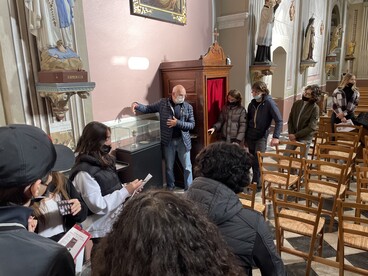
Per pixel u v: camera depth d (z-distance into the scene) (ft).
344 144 12.70
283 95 25.04
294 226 7.36
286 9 23.15
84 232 4.21
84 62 8.98
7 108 7.27
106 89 10.76
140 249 1.56
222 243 1.86
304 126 12.58
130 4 11.36
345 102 15.30
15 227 2.21
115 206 5.96
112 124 11.12
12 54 7.11
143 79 12.42
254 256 3.76
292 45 25.59
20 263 2.04
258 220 3.83
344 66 46.44
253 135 12.41
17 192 2.35
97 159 5.97
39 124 7.84
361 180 8.25
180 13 14.12
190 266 1.56
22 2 7.17
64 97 7.55
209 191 3.81
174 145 12.42
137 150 10.82
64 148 3.94
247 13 17.07
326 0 33.40
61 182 5.03
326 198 11.82
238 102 12.92
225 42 18.26
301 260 7.90
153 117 13.24
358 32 45.11
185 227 1.64
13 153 2.31
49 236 4.68
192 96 12.89
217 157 4.00
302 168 10.43
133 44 11.74
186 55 15.12
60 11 7.51
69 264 2.25
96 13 10.09
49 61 7.34
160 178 12.04
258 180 12.60
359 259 8.00
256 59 18.43
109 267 1.68
